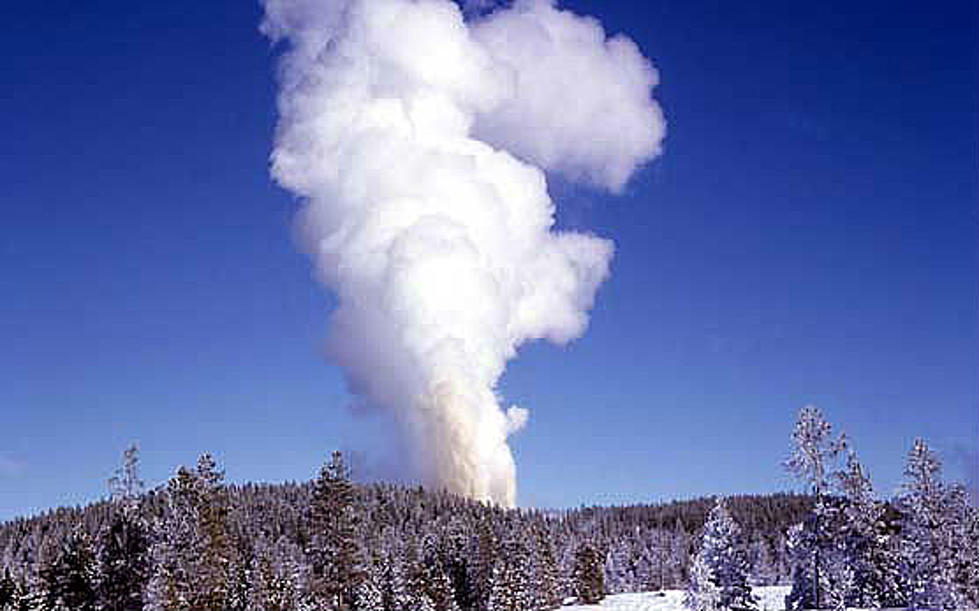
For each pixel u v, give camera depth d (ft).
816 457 203.21
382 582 295.89
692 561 241.76
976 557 197.88
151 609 193.36
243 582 251.80
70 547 209.15
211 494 207.62
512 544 358.43
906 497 202.69
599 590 372.17
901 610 197.98
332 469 233.76
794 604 211.61
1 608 197.77
